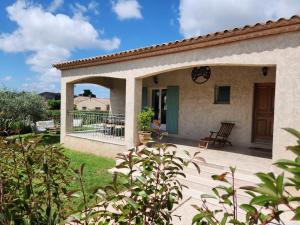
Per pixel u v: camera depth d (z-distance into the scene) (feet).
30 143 7.08
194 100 33.50
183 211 15.46
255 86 28.73
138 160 6.19
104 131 36.50
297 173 3.01
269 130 27.96
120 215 5.65
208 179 19.76
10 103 48.93
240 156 23.71
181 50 22.91
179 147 27.53
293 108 16.71
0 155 7.02
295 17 15.81
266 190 3.19
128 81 28.27
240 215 13.79
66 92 37.47
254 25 17.56
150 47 24.52
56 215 6.50
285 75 17.02
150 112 27.55
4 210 6.41
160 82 37.86
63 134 38.09
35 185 7.23
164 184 6.34
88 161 29.01
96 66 32.07
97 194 5.62
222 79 30.68
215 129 31.45
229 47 19.85
